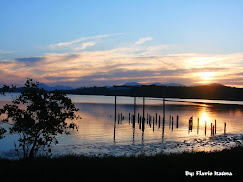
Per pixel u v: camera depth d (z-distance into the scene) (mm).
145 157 14875
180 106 139125
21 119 15336
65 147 32156
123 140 39188
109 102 178000
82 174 10586
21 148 30250
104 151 29750
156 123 62406
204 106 140875
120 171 11070
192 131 51094
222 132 49156
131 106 135000
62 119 16188
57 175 10484
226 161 13297
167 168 11688
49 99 16062
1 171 11352
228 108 128000
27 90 15672
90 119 71125
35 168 11633
